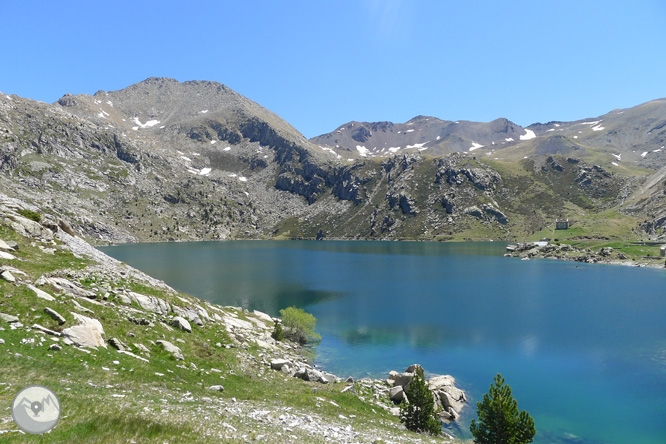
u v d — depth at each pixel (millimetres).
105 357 30219
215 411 23797
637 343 68438
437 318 89000
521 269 178875
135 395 23531
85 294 41000
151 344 37750
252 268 182125
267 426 22859
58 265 45000
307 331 69688
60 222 63281
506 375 54469
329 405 35031
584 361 59781
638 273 161250
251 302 106375
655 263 185500
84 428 15320
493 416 29516
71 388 21766
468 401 45594
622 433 38562
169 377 31453
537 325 81875
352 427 27953
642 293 117500
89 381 24562
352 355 62781
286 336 70062
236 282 139625
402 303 105812
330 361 59594
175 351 38406
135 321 41062
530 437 29172
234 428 20234
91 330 32969
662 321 84312
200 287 129125
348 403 38031
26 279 37125
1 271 35219
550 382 51812
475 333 76250
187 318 50438
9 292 32781
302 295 116812
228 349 46562
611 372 55188
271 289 126312
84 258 51562
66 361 26562
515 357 61906
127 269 57281
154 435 16188
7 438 13242
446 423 39719
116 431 15695
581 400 46344
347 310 97562
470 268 183500
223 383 35250
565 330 77625
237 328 58531
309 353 63219
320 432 24156
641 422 40812
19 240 46750
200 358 40062
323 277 153875
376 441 24797
